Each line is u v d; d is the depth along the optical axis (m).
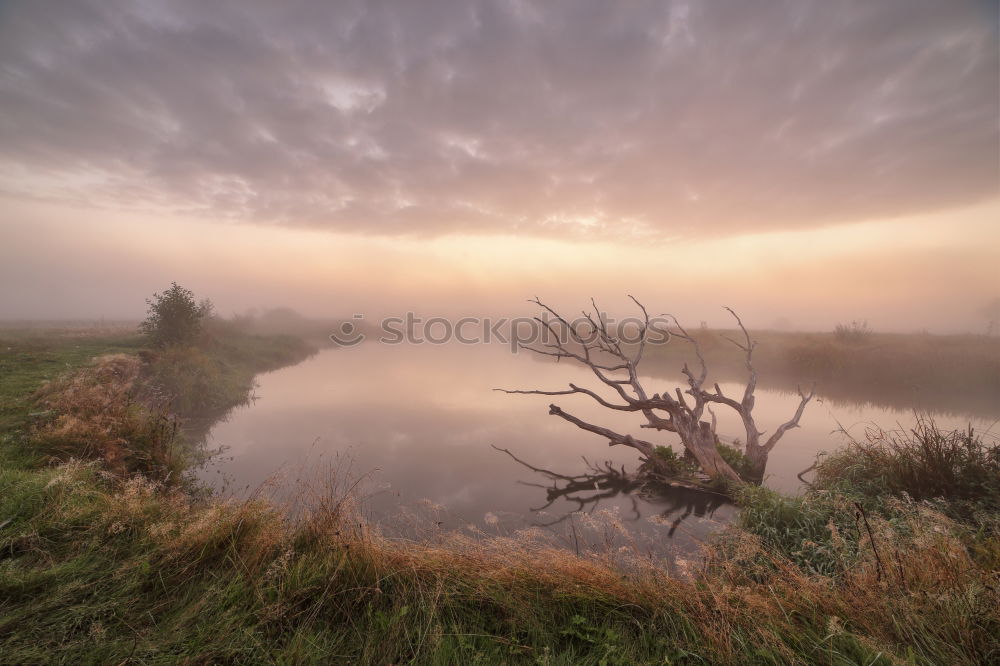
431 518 7.19
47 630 2.23
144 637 2.26
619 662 2.34
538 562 3.31
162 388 13.20
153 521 3.51
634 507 8.04
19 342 15.62
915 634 2.39
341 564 2.97
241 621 2.46
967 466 5.81
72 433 5.80
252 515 3.42
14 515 3.31
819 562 4.45
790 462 10.11
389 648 2.39
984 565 3.08
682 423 9.84
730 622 2.64
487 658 2.39
